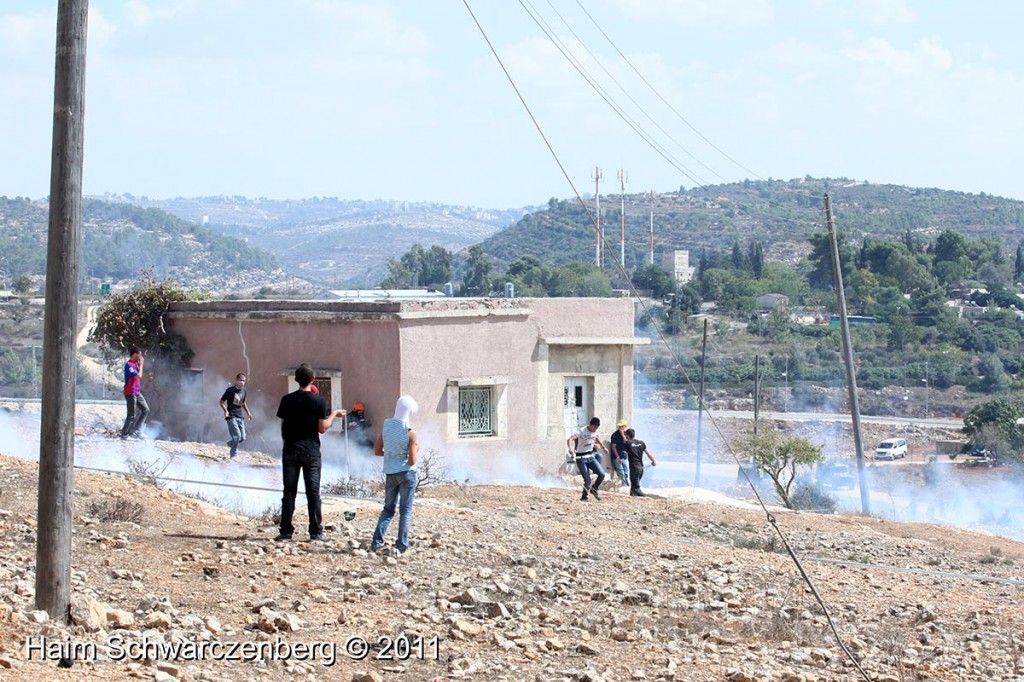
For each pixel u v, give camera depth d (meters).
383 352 27.64
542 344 30.23
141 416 26.34
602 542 16.66
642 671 9.87
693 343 93.00
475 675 9.34
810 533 21.33
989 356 88.00
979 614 14.48
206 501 17.69
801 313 108.25
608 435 31.47
